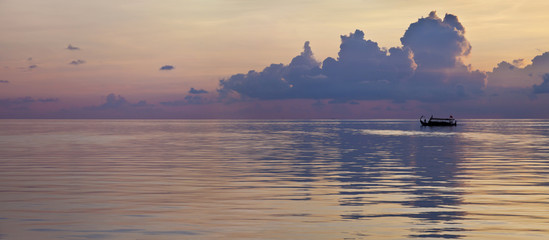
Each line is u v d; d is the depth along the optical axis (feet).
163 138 231.30
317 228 42.47
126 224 43.80
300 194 60.70
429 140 215.31
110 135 271.49
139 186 67.26
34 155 121.08
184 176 78.59
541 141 204.03
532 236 39.70
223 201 55.57
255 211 49.75
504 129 435.12
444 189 64.75
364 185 68.69
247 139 223.30
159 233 40.57
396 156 121.90
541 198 57.41
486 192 62.18
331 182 72.02
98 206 52.24
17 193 60.75
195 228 42.34
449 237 39.55
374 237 39.55
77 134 286.66
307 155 124.67
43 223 44.14
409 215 47.88
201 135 276.00
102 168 90.53
